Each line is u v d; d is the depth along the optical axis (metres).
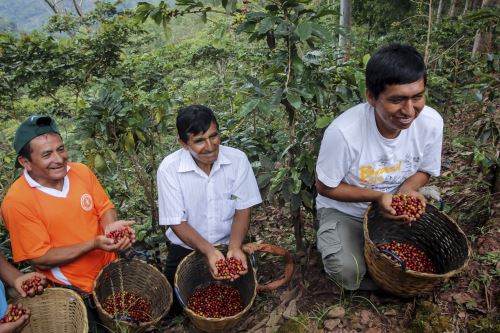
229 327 2.51
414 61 1.99
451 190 3.65
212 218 2.95
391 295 2.66
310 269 3.14
